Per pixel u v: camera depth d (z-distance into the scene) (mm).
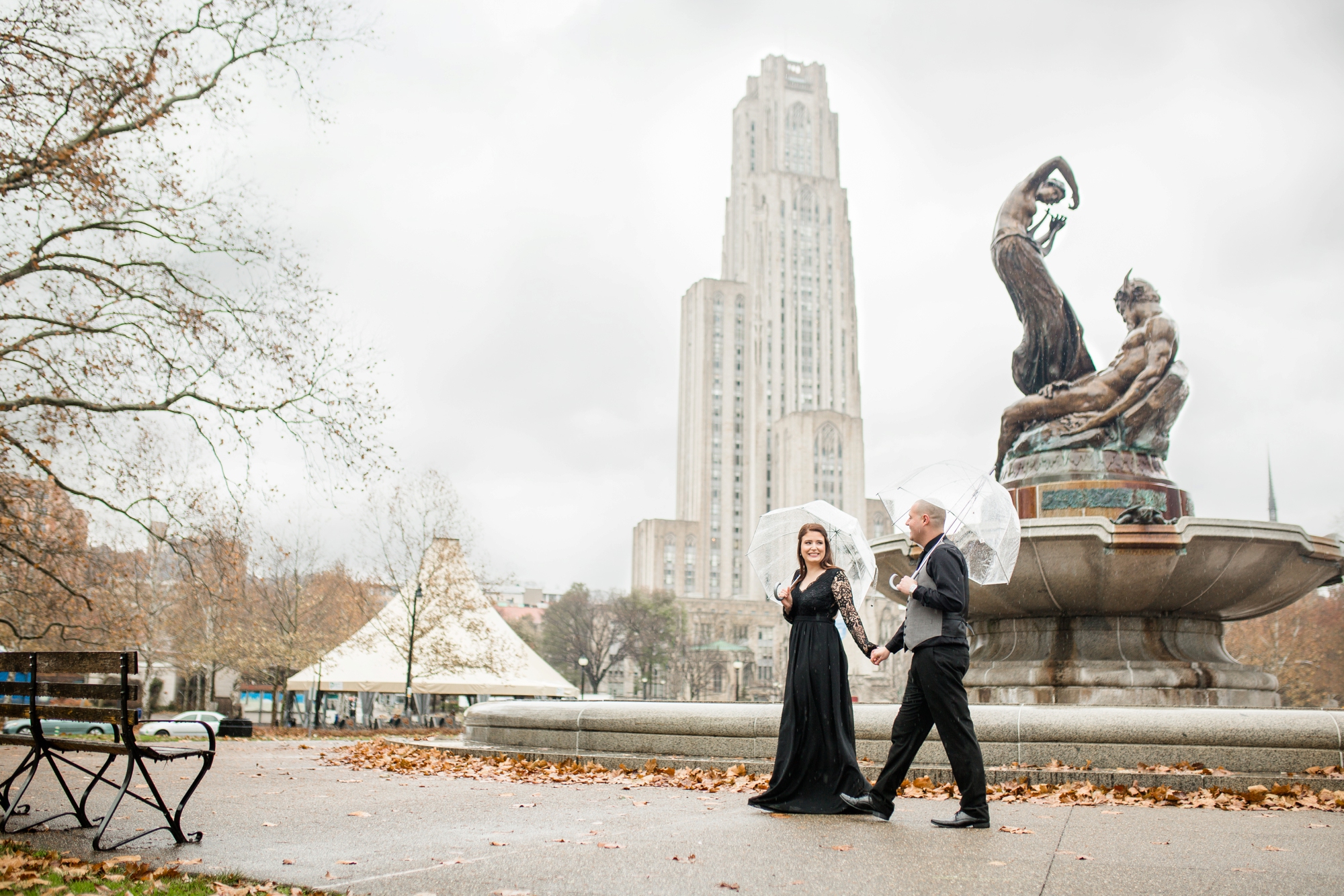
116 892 3877
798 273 141375
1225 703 10656
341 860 4570
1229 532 10453
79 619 24641
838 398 139625
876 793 5793
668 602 96062
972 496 7379
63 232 16562
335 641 42688
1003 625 12047
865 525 130250
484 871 4223
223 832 5465
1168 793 7059
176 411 17594
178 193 17031
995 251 13141
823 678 6051
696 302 142375
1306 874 4129
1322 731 7590
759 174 145375
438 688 32594
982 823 5398
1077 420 12305
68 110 16031
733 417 137750
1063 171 13289
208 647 41094
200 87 17125
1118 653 11250
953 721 5465
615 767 9227
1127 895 3717
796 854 4562
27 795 7199
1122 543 10500
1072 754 8000
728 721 8922
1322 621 44062
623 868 4273
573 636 92188
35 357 16375
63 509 20562
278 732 27109
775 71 146875
